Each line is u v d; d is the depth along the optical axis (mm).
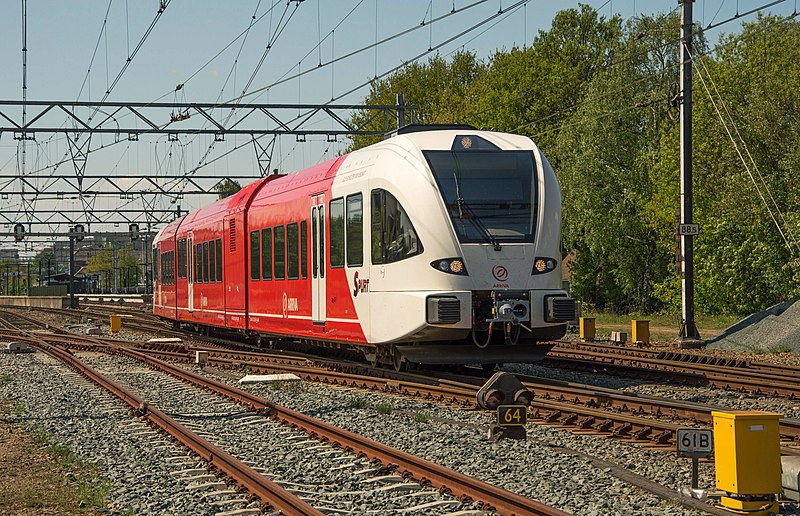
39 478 9391
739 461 7430
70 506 8141
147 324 39625
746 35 41125
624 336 27203
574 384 14789
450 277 15109
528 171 15922
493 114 54812
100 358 23578
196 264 29078
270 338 23766
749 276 36750
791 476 7648
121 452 10602
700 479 8586
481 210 15445
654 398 13641
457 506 7652
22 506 8156
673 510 7496
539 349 16109
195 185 49188
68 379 18609
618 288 53938
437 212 15297
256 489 8188
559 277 15750
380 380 15789
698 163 39188
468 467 9273
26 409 14453
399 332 15641
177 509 7824
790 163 35188
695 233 25875
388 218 16016
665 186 41094
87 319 45125
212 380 16328
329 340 18438
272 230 21688
